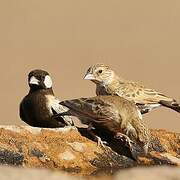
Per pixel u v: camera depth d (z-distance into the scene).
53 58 41.03
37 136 11.27
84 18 46.22
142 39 43.94
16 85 36.62
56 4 47.59
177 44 43.47
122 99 12.02
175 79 38.56
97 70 14.15
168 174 7.99
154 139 12.17
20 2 47.09
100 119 11.62
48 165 10.87
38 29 44.91
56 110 13.14
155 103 14.21
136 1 47.75
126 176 8.00
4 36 43.47
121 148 11.66
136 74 39.47
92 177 9.33
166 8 47.06
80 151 11.27
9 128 11.23
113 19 46.22
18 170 8.17
